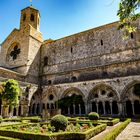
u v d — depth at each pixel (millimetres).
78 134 10320
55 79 37500
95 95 28547
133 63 28500
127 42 30766
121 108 24906
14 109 30594
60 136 10133
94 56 34000
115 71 30000
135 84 24906
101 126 13641
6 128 12805
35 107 34719
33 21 42438
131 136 11156
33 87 35094
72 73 35312
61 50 39531
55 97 33406
